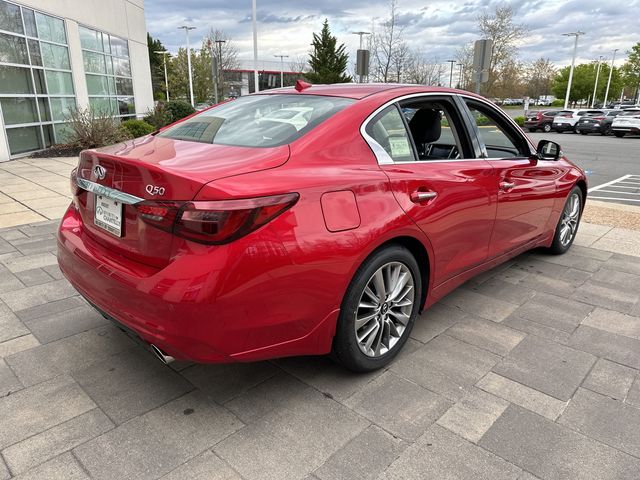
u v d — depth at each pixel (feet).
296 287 6.98
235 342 6.73
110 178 7.59
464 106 11.00
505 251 12.03
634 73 234.58
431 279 9.56
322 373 8.76
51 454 6.72
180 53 189.06
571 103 249.55
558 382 8.57
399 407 7.83
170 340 6.57
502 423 7.47
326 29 161.27
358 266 7.66
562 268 14.30
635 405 7.97
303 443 7.00
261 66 231.30
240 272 6.44
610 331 10.46
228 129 8.93
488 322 10.82
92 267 7.72
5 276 12.89
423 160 9.54
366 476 6.42
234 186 6.55
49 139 41.98
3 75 35.45
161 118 58.59
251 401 7.94
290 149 7.70
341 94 9.51
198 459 6.67
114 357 9.17
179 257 6.57
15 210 20.53
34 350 9.35
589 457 6.81
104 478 6.33
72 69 45.01
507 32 120.57
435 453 6.83
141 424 7.35
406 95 9.74
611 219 20.48
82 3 46.73
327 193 7.32
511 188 11.42
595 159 51.90
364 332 8.42
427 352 9.52
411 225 8.50
